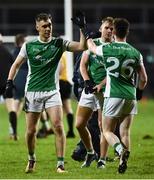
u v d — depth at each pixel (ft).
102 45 77.61
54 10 248.52
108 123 77.77
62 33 233.76
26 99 79.71
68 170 81.97
